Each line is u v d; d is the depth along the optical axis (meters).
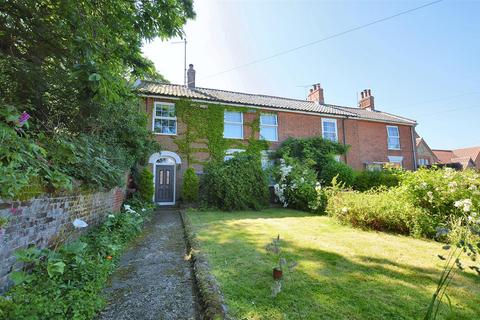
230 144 13.51
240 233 5.95
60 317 2.12
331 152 14.45
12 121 2.64
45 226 3.09
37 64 4.52
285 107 14.84
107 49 4.59
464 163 34.91
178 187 12.27
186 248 4.97
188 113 12.95
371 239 5.32
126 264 4.02
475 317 2.37
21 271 2.44
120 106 6.75
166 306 2.67
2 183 2.18
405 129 18.97
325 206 9.02
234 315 2.35
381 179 12.09
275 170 12.74
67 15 3.92
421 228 5.44
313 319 2.30
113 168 5.70
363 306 2.54
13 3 3.75
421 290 2.92
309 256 4.16
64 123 5.13
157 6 4.86
